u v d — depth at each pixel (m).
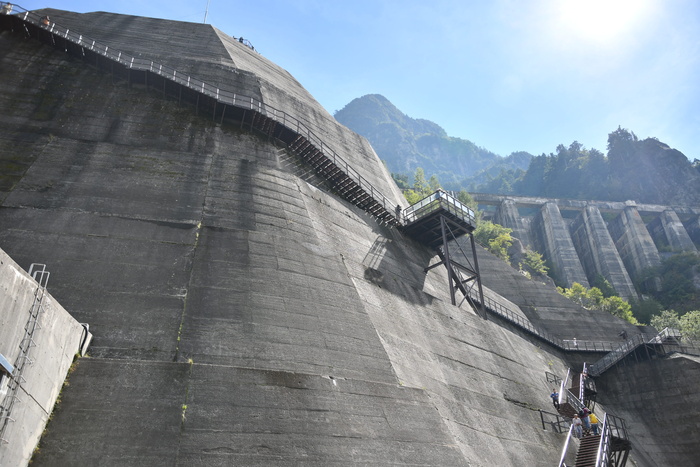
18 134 26.98
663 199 128.50
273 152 32.88
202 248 22.70
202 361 17.94
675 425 37.31
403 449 17.44
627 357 42.56
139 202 24.44
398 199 46.12
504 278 55.06
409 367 22.66
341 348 20.77
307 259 24.86
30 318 13.47
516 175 188.12
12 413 12.48
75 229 21.91
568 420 28.23
